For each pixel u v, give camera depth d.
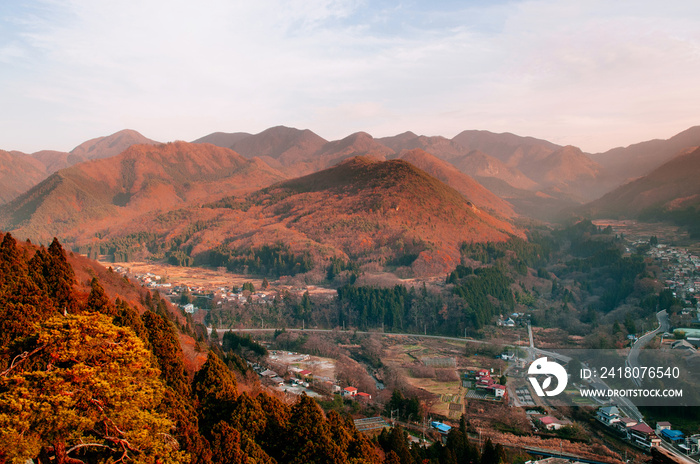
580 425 125.88
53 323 46.12
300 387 137.88
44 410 39.25
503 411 130.62
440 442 103.00
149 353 48.94
